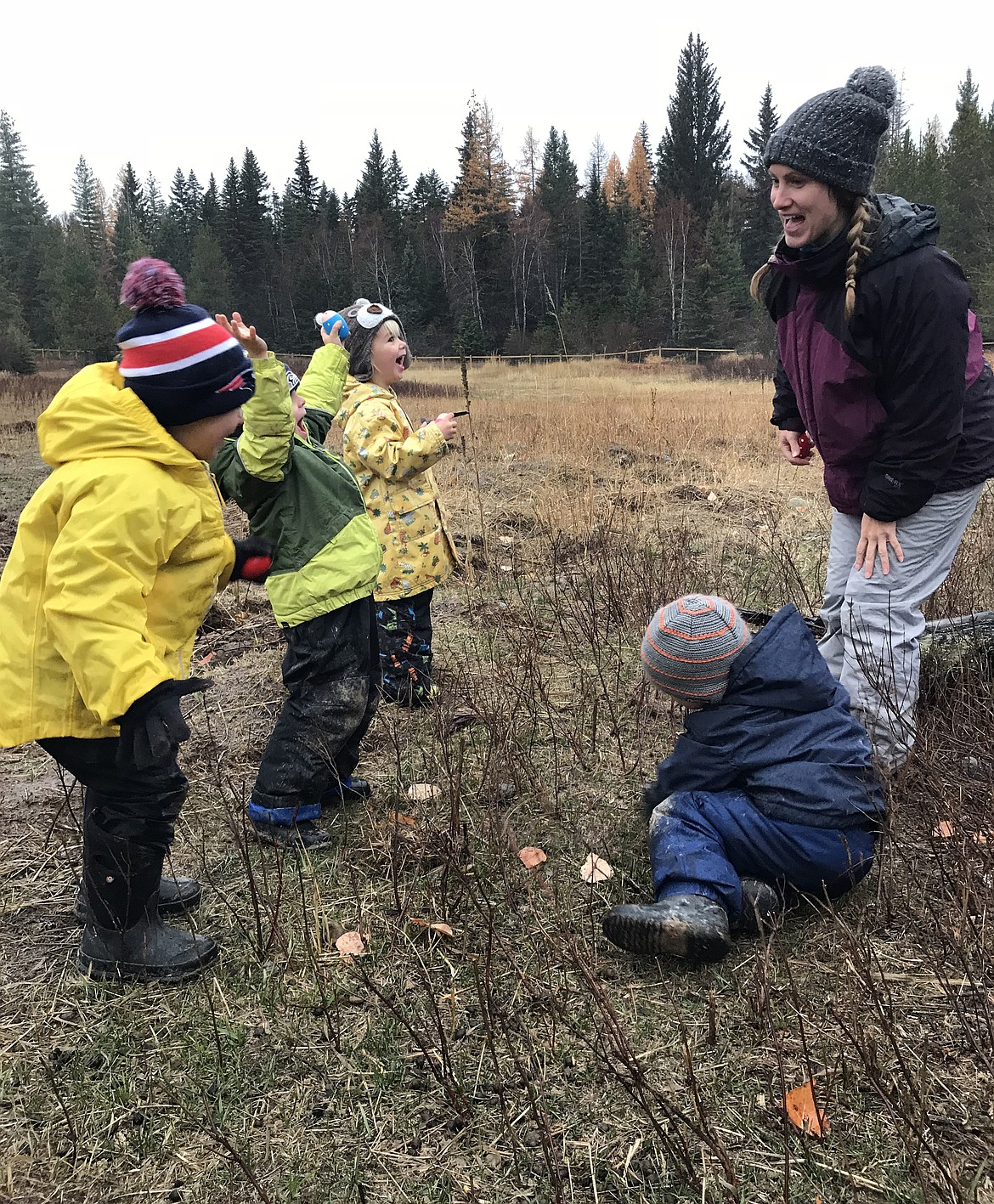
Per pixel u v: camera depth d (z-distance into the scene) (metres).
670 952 2.32
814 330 2.96
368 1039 2.25
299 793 2.97
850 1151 1.90
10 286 64.94
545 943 2.55
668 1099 2.04
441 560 3.91
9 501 8.35
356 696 2.94
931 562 3.08
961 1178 1.76
